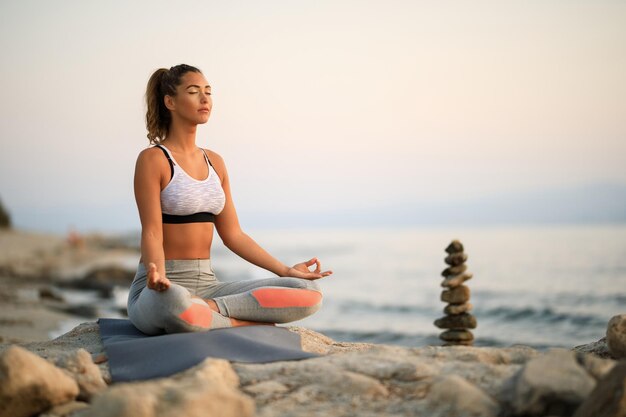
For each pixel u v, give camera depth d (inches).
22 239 1815.9
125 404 100.3
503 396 117.0
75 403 123.3
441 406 115.0
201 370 125.0
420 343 566.3
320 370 129.4
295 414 114.2
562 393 110.3
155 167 165.5
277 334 154.0
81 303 730.2
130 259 1480.1
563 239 2923.2
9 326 451.2
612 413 101.0
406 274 1437.0
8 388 115.3
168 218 167.3
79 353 134.7
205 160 176.2
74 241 1658.5
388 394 121.0
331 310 853.8
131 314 160.7
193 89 170.2
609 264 1439.5
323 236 4906.5
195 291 167.9
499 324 696.4
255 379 128.6
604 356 163.8
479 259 1737.2
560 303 853.2
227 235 180.1
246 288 167.5
